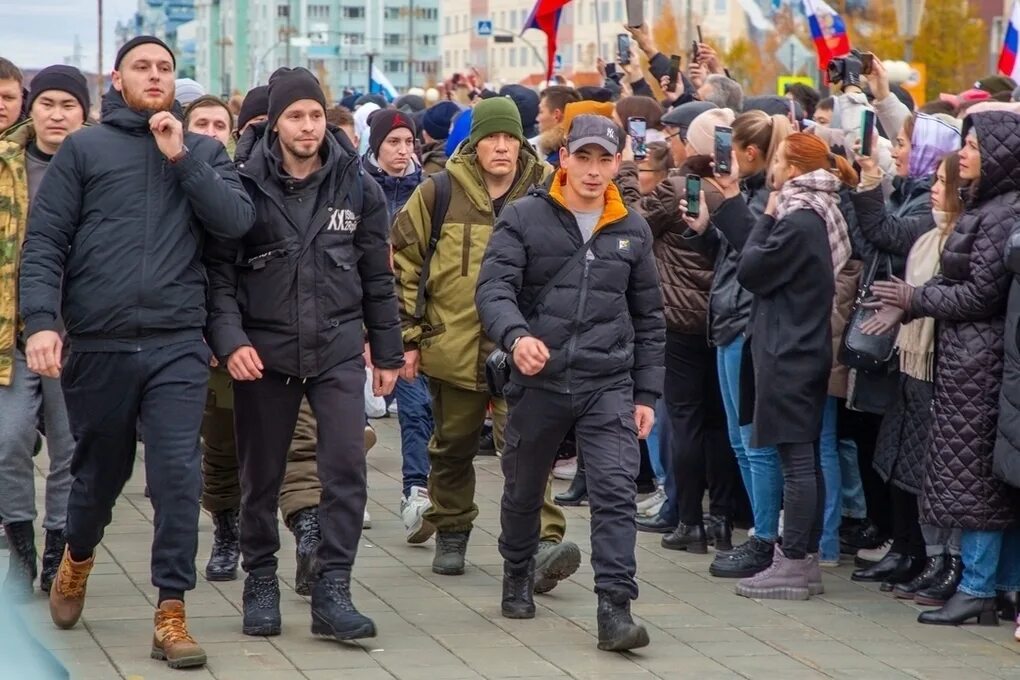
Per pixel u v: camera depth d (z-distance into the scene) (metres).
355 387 6.58
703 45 11.99
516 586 7.06
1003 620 7.20
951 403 6.98
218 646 6.46
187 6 179.62
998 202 6.89
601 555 6.52
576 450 7.18
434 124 12.59
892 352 7.47
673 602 7.42
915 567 7.70
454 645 6.57
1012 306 6.72
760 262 7.36
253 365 6.32
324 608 6.51
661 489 9.34
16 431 6.90
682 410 8.38
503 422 7.65
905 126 7.95
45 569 7.21
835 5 29.44
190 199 6.09
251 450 6.61
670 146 9.03
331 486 6.54
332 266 6.52
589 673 6.22
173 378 6.14
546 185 7.48
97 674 6.05
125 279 6.07
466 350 7.46
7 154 6.94
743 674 6.25
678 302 8.27
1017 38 13.54
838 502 8.12
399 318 6.83
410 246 7.55
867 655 6.58
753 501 7.93
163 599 6.24
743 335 7.86
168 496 6.15
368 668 6.21
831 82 8.59
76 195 6.10
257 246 6.45
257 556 6.71
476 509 7.86
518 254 6.62
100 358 6.12
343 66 131.12
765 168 8.11
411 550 8.37
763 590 7.51
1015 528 7.11
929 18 29.84
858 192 7.47
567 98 9.95
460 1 98.12
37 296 6.01
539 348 6.35
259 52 130.38
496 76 89.38
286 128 6.40
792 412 7.42
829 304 7.45
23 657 3.69
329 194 6.50
